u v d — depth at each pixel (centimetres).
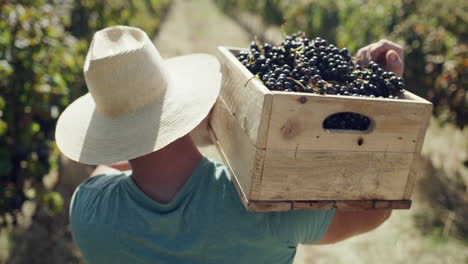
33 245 443
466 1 922
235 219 128
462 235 487
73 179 571
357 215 136
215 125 166
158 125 129
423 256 450
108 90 129
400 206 132
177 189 130
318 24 1212
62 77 473
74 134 143
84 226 136
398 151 127
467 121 621
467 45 671
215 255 129
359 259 448
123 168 171
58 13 519
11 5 406
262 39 1670
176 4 2598
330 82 144
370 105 122
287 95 115
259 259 131
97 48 137
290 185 123
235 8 2255
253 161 120
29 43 390
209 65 150
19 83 377
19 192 387
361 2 1091
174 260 129
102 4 770
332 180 125
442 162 656
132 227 130
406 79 730
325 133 120
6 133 368
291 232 129
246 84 131
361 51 168
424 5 880
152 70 131
